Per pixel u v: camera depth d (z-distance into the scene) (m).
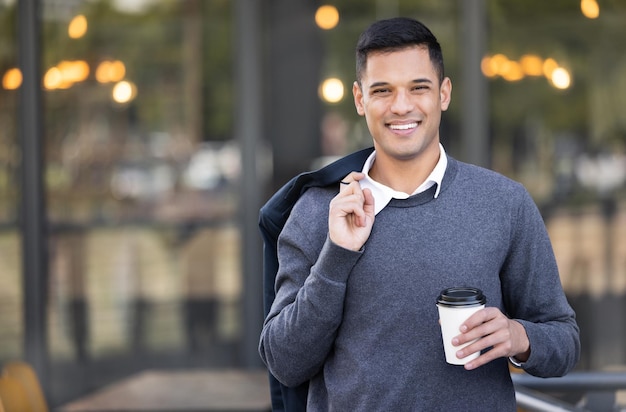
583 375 2.92
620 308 5.72
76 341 5.94
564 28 5.66
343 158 2.24
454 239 2.08
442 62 2.15
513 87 5.70
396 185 2.16
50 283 5.91
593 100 5.68
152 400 4.30
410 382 2.05
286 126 5.87
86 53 5.88
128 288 5.97
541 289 2.15
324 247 2.07
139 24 5.86
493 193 2.13
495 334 1.94
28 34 5.75
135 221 5.95
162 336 5.98
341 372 2.12
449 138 5.75
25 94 5.77
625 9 5.63
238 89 5.86
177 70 5.88
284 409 2.34
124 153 5.92
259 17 5.83
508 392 2.13
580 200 5.73
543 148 5.71
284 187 2.33
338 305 2.07
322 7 5.80
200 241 5.95
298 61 5.83
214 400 4.25
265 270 2.39
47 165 5.89
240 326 5.95
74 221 5.93
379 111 2.10
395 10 5.74
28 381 3.93
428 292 2.06
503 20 5.67
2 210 5.82
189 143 5.90
